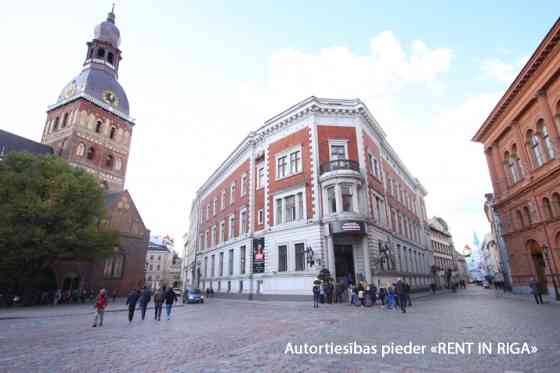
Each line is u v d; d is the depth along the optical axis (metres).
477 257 141.25
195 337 9.89
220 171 43.28
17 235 24.72
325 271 22.52
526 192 25.08
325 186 25.48
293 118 29.31
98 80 55.22
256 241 29.52
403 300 15.77
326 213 24.84
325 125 28.00
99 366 6.55
